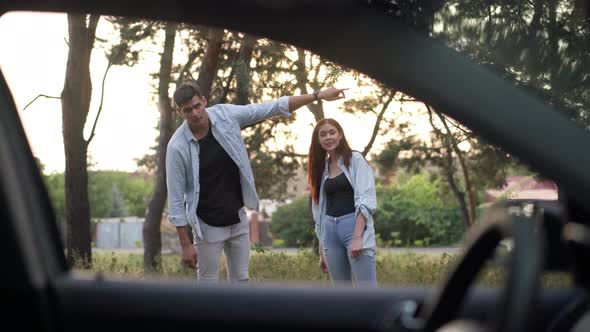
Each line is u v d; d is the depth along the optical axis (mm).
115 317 1869
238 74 11570
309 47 1565
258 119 5371
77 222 13812
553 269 1188
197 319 1878
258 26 1585
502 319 1047
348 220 5672
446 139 11648
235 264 5551
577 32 7203
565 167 1415
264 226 36094
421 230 31922
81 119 13984
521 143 1455
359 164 5680
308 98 5168
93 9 1748
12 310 1747
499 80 1518
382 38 1552
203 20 1619
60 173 32312
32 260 1788
